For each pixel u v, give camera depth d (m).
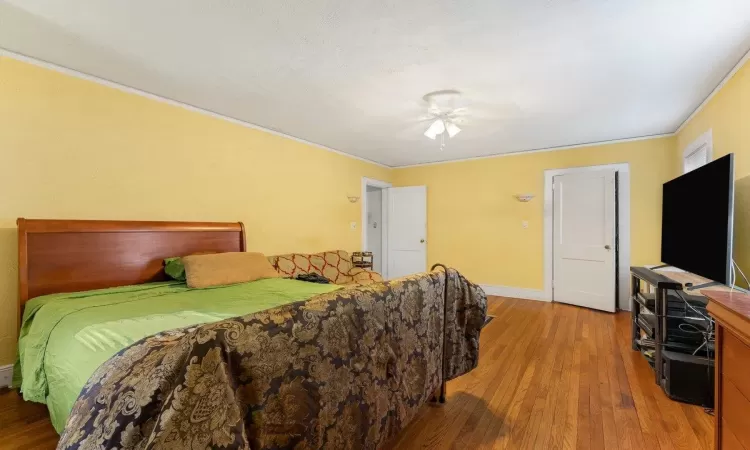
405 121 3.61
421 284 1.79
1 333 2.17
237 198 3.58
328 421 1.18
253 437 0.93
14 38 2.04
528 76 2.52
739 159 2.31
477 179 5.44
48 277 2.25
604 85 2.67
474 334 2.21
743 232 2.25
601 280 4.30
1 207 2.17
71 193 2.45
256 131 3.78
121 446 0.75
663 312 2.28
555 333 3.43
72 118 2.45
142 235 2.72
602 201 4.31
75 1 1.68
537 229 4.93
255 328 0.97
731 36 1.98
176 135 3.06
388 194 6.30
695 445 1.69
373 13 1.78
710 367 2.05
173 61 2.32
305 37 2.02
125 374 0.86
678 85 2.67
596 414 1.97
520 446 1.69
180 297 2.20
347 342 1.27
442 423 1.89
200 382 0.81
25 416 1.89
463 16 1.80
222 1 1.69
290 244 4.21
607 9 1.74
